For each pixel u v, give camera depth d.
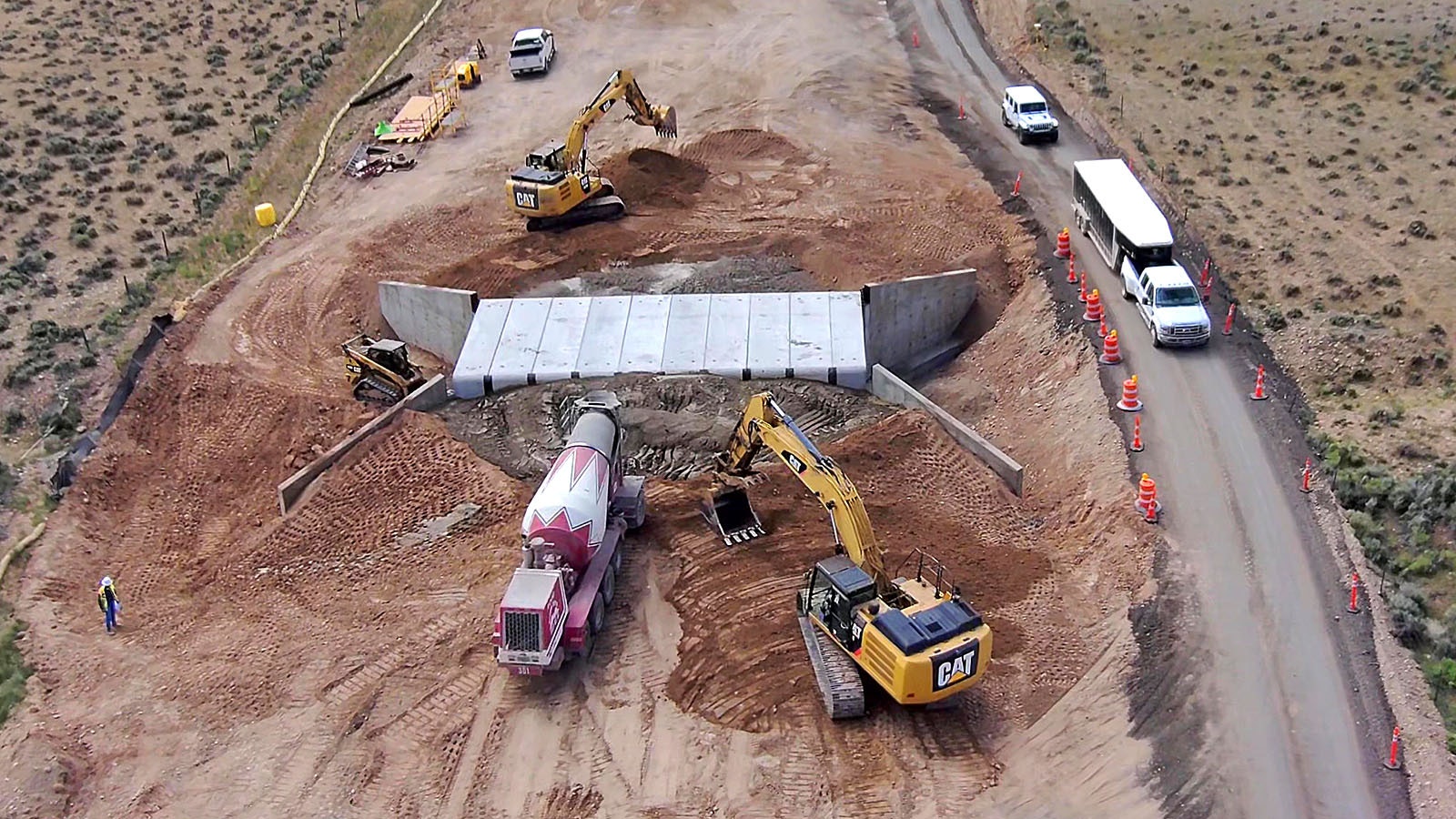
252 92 63.34
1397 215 43.97
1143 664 25.80
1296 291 39.56
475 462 33.59
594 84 61.88
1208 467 31.77
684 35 66.75
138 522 33.34
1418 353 35.50
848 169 52.12
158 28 71.69
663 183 51.28
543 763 24.30
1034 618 27.38
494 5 71.88
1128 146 51.66
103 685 27.02
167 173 54.44
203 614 29.31
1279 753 23.45
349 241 47.81
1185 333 36.44
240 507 33.75
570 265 45.38
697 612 27.86
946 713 24.88
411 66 64.81
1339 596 27.20
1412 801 22.22
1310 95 55.16
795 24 67.62
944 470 32.97
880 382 36.50
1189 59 60.31
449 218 49.59
